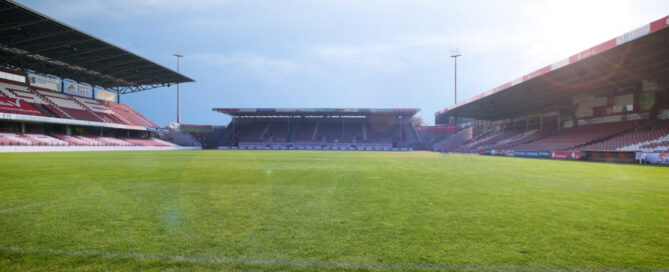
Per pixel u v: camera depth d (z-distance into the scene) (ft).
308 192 19.26
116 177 26.40
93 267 7.75
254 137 181.57
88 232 10.50
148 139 152.25
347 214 13.32
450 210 14.24
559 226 11.57
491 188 21.48
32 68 111.04
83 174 28.53
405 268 7.85
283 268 7.79
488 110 121.29
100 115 129.18
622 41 46.57
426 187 21.77
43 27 76.07
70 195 17.58
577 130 89.35
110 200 16.14
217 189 20.25
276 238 10.02
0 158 52.90
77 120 108.17
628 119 74.33
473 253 8.84
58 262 8.03
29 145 90.12
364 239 9.97
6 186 20.83
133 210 13.80
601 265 8.06
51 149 93.04
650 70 61.82
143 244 9.36
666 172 35.88
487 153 106.52
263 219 12.36
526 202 16.28
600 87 78.33
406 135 180.65
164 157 63.98
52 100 114.11
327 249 9.07
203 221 12.00
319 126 189.06
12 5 64.59
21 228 10.89
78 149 101.86
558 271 7.71
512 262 8.23
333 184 23.16
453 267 7.90
